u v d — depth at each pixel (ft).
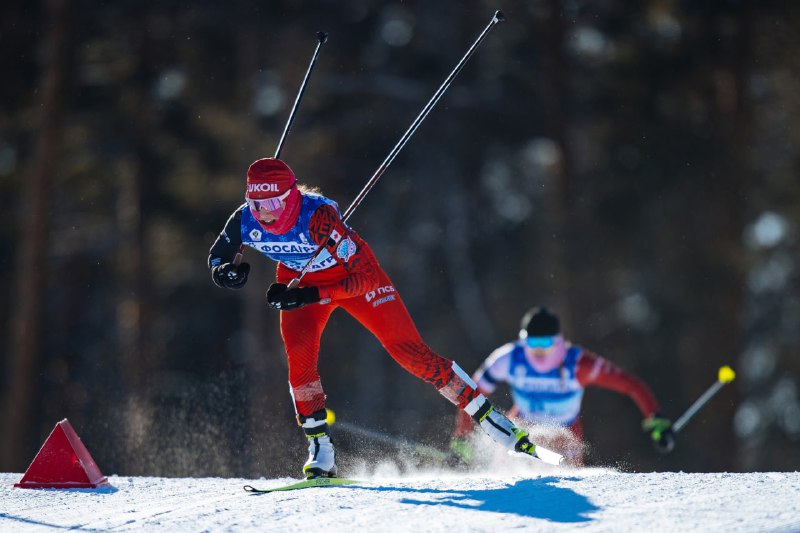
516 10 233.35
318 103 240.94
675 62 221.25
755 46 221.87
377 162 265.34
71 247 258.16
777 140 238.48
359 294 57.00
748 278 236.63
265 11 225.35
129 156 249.75
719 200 223.30
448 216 293.84
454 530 44.73
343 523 46.70
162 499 55.98
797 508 46.29
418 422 265.75
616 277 239.91
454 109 259.19
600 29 226.38
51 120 211.20
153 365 248.93
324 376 264.72
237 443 137.80
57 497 57.98
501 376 87.86
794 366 289.12
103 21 231.09
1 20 225.76
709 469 218.18
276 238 55.93
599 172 231.30
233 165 237.45
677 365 249.75
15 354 212.84
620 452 242.37
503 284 294.87
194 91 245.45
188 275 273.13
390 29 264.72
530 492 52.34
